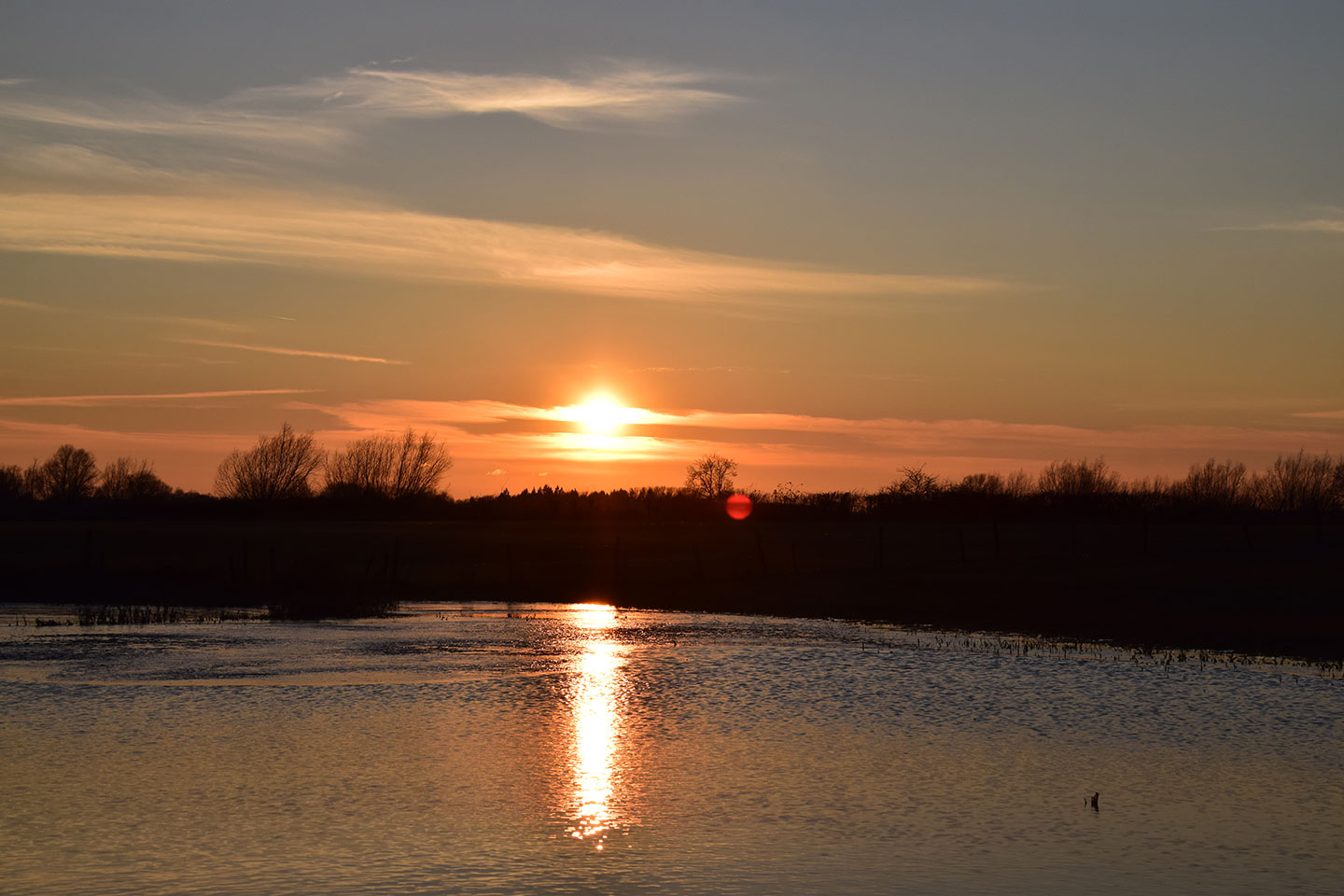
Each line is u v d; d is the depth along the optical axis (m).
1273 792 16.73
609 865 13.55
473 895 12.56
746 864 13.60
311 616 41.25
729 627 37.66
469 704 23.36
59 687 25.17
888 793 16.61
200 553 67.81
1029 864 13.66
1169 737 20.23
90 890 12.62
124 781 16.97
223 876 13.07
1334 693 24.61
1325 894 12.76
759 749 19.25
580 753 18.94
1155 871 13.47
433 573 57.91
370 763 18.16
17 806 15.68
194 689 25.03
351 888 12.76
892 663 29.19
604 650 32.00
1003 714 22.31
